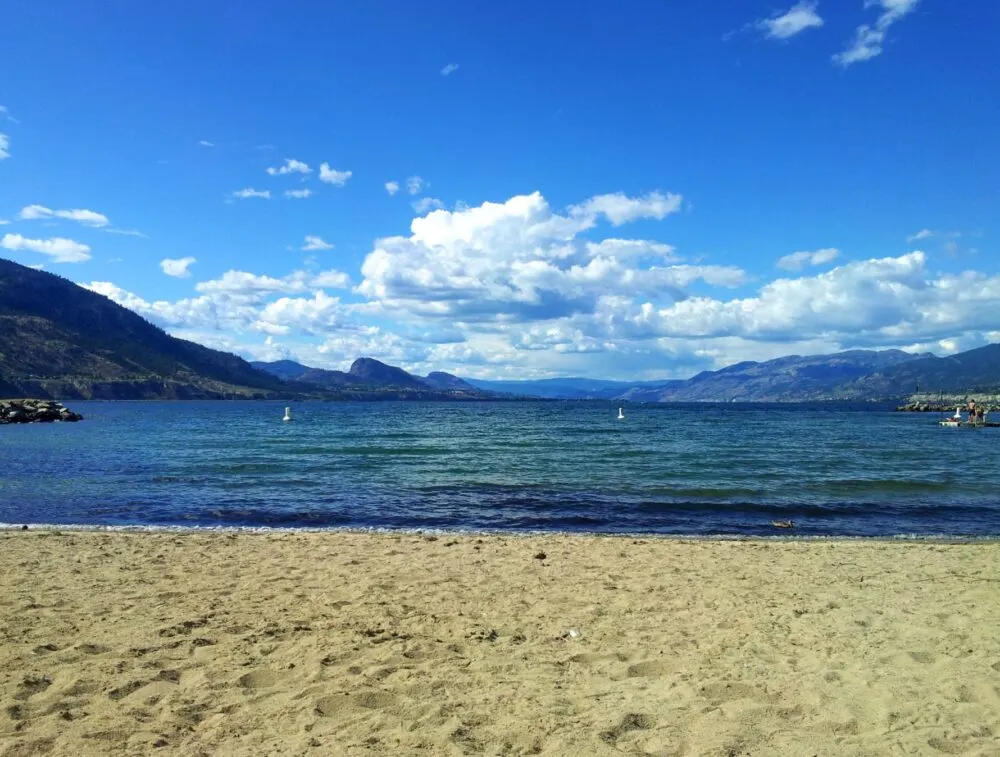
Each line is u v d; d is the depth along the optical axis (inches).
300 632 309.6
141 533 603.8
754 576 434.3
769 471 1138.7
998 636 303.4
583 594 386.9
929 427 3125.0
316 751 195.0
